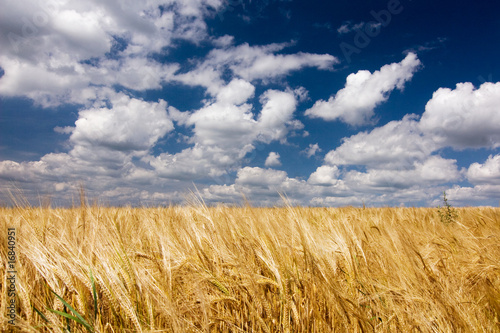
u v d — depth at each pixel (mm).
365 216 7195
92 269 1987
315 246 2680
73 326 1873
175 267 2271
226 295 2230
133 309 1826
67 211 3316
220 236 2852
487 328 2205
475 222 6633
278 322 2125
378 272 2996
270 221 3285
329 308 2195
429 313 2279
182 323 1685
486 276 2920
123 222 4133
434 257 3658
